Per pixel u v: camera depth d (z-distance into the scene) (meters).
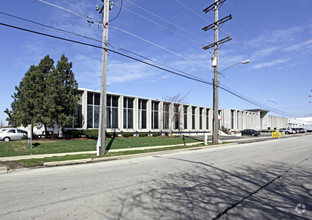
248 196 5.69
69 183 6.92
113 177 7.75
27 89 21.41
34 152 13.89
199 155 14.03
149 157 13.26
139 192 5.93
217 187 6.46
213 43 22.34
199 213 4.55
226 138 35.00
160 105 37.00
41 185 6.70
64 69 22.23
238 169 9.17
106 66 13.84
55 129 24.86
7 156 12.58
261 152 15.66
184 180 7.27
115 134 28.27
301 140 30.30
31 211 4.59
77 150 15.24
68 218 4.24
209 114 49.44
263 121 76.00
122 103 30.78
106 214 4.43
